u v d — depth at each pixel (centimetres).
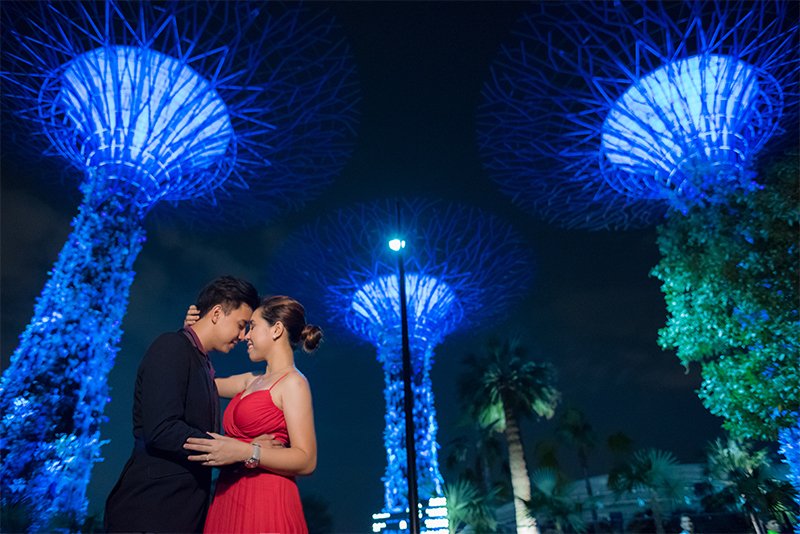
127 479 262
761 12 1343
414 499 1083
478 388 3088
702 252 1303
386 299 2797
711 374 1268
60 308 1576
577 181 1711
